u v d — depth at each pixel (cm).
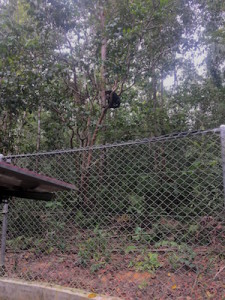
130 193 328
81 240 339
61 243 343
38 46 572
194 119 901
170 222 328
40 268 309
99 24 654
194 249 296
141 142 254
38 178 177
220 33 834
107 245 328
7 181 182
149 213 329
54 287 257
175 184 293
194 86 946
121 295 246
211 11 775
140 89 827
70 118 605
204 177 269
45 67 581
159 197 322
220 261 279
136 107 729
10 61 542
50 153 301
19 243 345
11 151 660
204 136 232
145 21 610
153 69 737
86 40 655
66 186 204
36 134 808
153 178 297
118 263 308
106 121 678
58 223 347
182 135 236
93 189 331
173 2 695
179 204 311
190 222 310
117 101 619
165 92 1002
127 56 605
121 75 604
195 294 239
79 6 656
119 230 335
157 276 276
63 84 649
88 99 664
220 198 268
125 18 600
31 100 577
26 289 264
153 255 303
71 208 346
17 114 610
